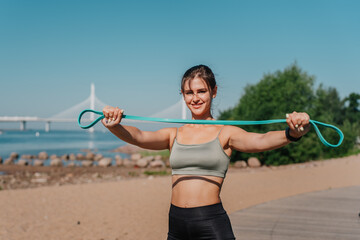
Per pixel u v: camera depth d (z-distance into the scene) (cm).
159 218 727
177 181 220
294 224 575
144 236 601
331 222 586
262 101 2256
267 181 1239
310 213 653
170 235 222
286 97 2241
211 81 229
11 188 1232
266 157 1939
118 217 734
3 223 686
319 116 2280
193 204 211
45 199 924
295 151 1933
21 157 2870
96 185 1172
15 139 8381
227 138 217
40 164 2222
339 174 1411
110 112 197
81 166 2172
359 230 537
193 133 226
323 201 771
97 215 752
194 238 210
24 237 598
